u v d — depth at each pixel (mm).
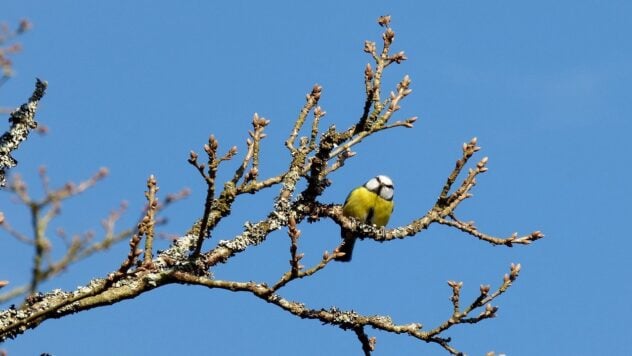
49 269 6508
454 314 11328
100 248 6633
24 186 6336
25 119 11125
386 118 13203
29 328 9891
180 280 10750
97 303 10359
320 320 11438
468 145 13359
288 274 10695
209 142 10594
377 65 13359
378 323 11500
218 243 11836
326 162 12688
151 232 10992
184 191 7641
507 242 12875
